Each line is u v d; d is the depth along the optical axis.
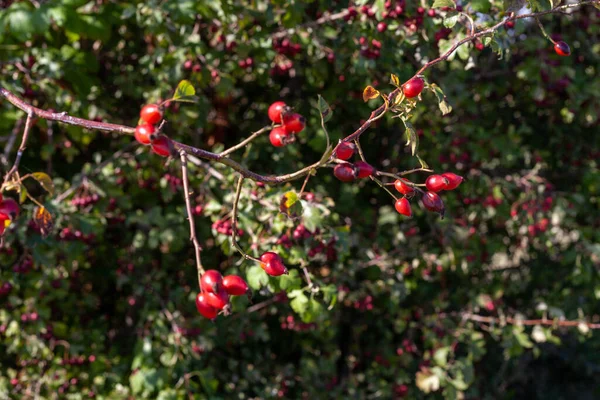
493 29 1.84
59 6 3.12
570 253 4.18
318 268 3.69
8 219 1.56
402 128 3.89
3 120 3.19
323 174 4.01
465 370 3.94
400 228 3.92
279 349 4.43
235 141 4.16
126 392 3.62
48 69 3.21
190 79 3.31
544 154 4.18
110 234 4.00
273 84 4.07
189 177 3.29
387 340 4.36
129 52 3.89
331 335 3.86
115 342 4.15
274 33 3.33
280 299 3.39
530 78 3.55
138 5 3.17
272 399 3.93
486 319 4.06
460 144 3.85
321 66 3.50
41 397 3.58
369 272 3.85
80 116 3.41
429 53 3.13
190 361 3.69
